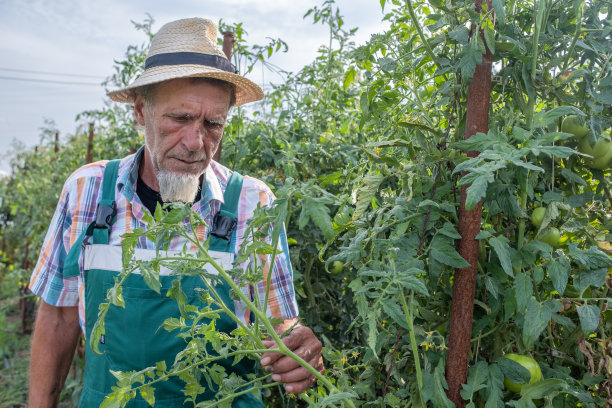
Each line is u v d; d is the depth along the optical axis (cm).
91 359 156
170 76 145
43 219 632
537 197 128
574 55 127
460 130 126
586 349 122
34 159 845
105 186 166
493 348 128
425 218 120
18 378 495
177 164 155
